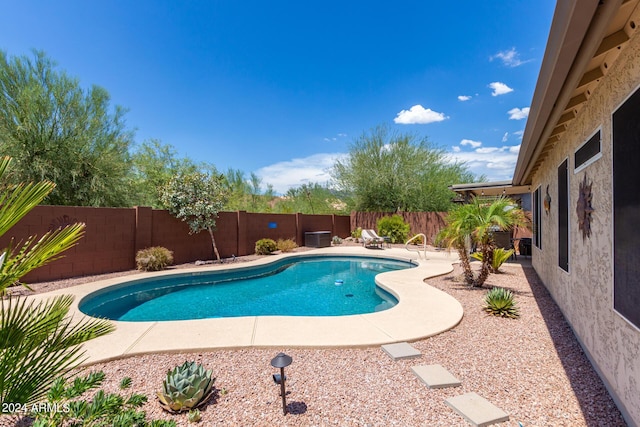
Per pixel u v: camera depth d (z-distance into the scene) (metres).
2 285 1.45
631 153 2.58
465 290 7.49
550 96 2.97
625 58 2.71
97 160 12.31
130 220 10.05
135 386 3.23
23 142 10.70
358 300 8.03
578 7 1.76
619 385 2.81
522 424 2.59
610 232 3.10
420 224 18.78
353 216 20.73
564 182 5.30
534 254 10.27
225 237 13.27
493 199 8.08
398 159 19.78
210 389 2.97
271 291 8.98
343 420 2.65
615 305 2.91
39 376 1.55
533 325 5.07
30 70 10.96
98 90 12.53
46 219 8.18
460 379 3.34
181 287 9.34
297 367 3.66
